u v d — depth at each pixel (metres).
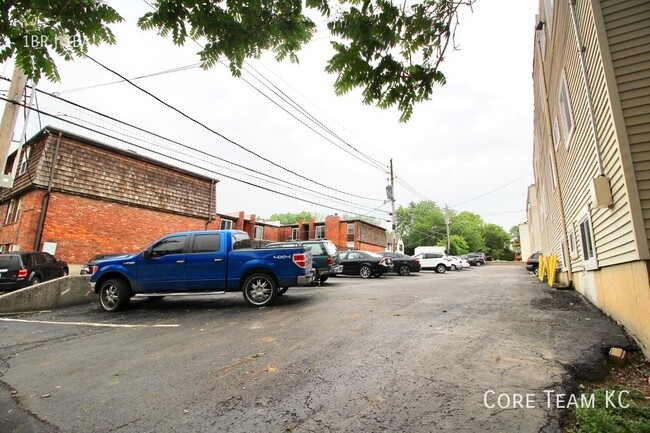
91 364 4.32
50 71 2.12
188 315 7.29
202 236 8.21
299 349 4.49
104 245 15.46
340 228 33.72
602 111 4.59
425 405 2.86
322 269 12.55
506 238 74.81
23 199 14.62
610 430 2.40
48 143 13.96
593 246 6.50
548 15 8.23
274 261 7.83
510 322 5.67
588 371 3.54
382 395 3.08
